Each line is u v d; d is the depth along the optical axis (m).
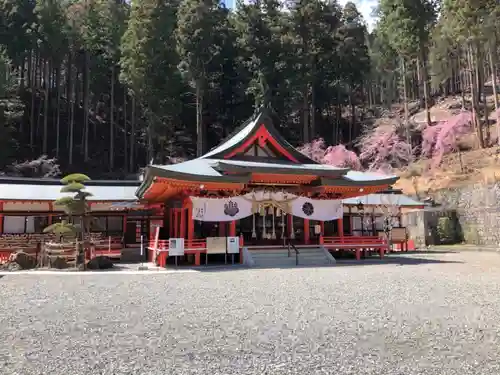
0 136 41.56
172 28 47.22
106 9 52.09
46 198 24.59
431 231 34.47
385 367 5.11
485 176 36.03
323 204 23.08
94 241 23.27
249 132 22.34
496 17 41.31
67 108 56.44
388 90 77.12
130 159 50.94
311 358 5.48
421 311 8.48
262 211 21.72
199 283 13.17
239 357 5.52
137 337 6.55
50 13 46.16
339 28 55.28
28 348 5.99
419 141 51.78
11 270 18.16
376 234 29.36
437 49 57.28
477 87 50.22
